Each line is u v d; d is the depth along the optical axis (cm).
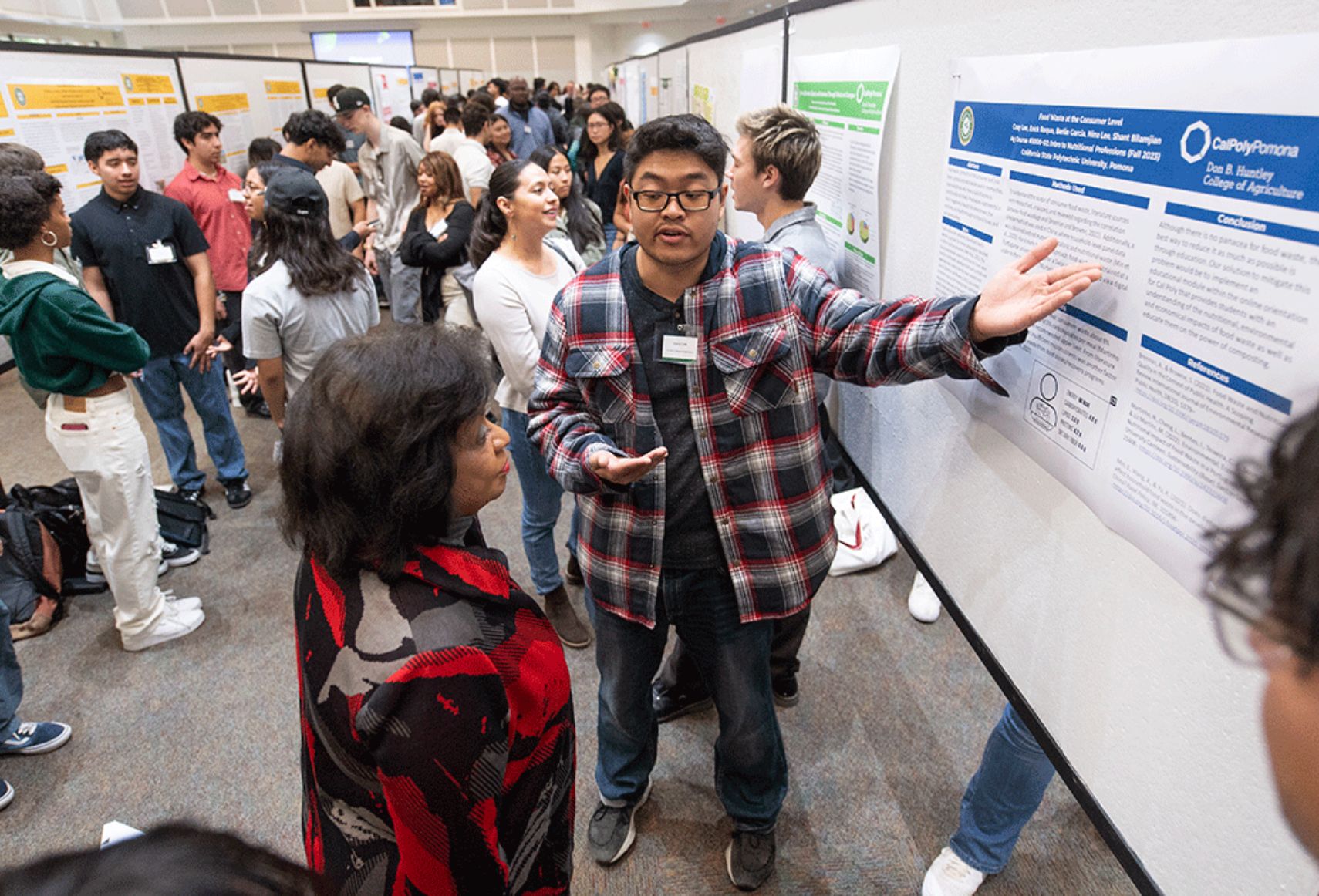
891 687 203
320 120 376
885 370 106
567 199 303
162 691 212
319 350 220
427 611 70
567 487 118
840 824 167
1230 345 55
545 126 645
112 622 240
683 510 123
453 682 68
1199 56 56
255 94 461
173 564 266
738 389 116
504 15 1428
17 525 238
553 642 83
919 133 110
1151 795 72
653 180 103
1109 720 78
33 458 351
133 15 1317
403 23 1429
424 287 347
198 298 275
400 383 67
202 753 192
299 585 81
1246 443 54
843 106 143
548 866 91
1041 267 81
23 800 180
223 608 247
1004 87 85
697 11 1416
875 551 249
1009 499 95
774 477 120
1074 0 72
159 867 30
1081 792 84
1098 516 76
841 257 154
